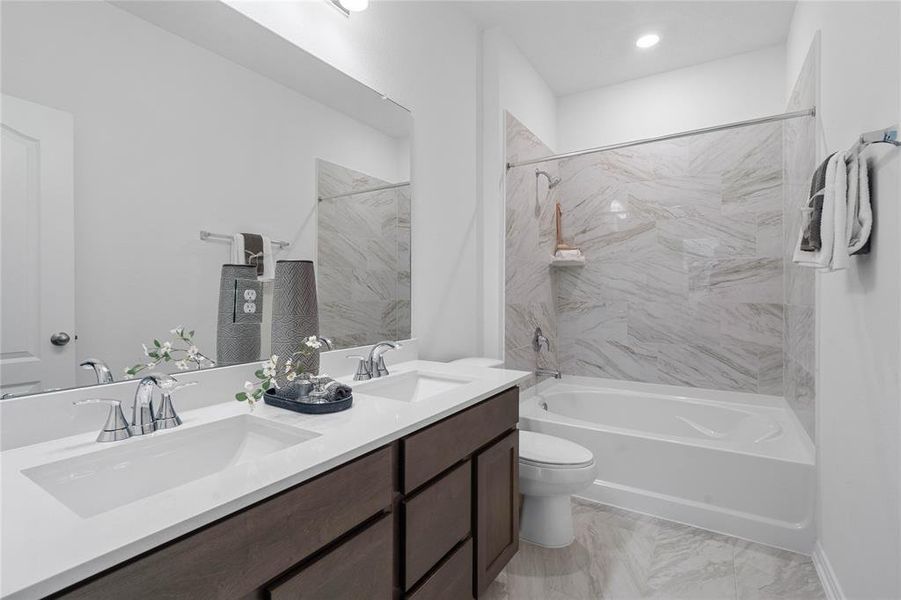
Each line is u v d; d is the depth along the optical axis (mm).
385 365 1882
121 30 1101
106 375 1062
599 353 3402
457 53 2514
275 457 882
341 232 1766
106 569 571
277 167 1502
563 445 2037
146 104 1149
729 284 2979
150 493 947
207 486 750
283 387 1263
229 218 1353
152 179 1163
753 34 2773
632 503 2279
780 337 2828
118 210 1095
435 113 2316
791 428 2398
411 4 2156
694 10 2537
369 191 1898
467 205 2604
